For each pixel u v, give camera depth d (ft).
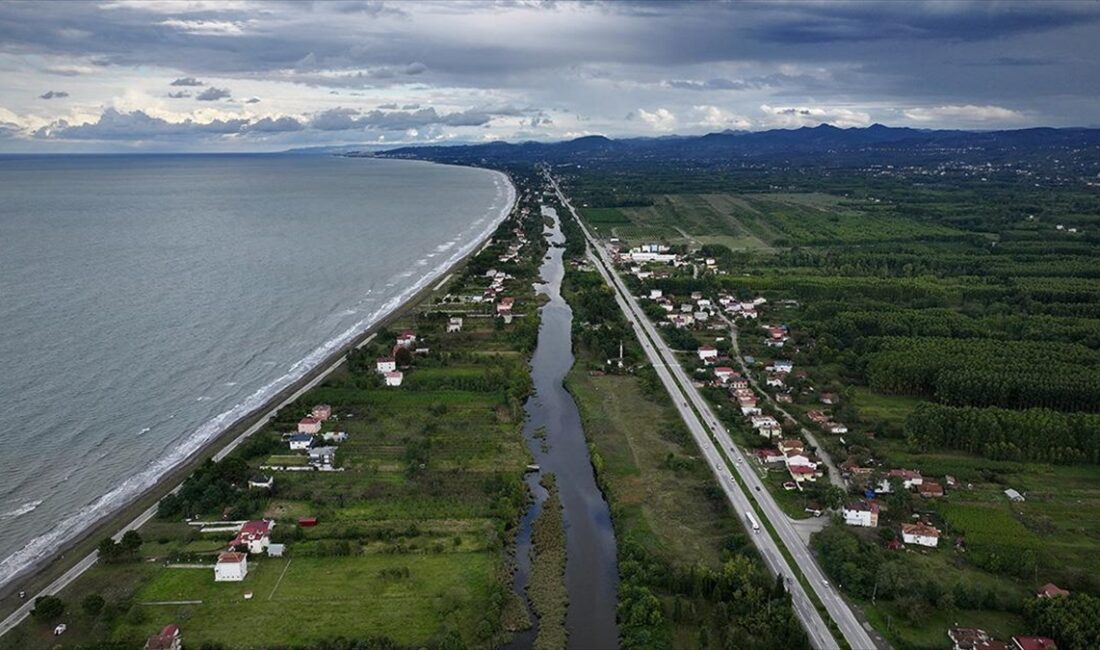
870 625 441.68
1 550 505.25
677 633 440.86
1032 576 483.92
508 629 444.96
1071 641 412.36
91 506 560.61
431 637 429.38
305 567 495.82
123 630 430.61
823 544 512.22
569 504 595.88
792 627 426.92
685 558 512.63
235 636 428.56
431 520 555.69
